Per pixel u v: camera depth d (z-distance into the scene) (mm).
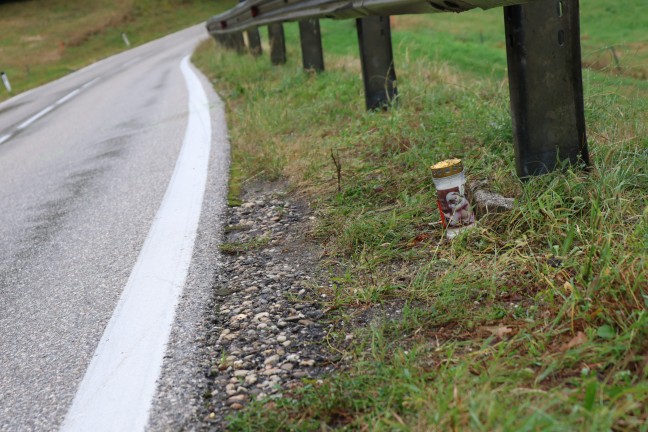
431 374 2154
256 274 3389
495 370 2062
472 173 3941
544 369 2105
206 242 3984
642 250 2551
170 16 51594
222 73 14070
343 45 20469
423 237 3406
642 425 1736
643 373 1968
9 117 15773
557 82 3404
